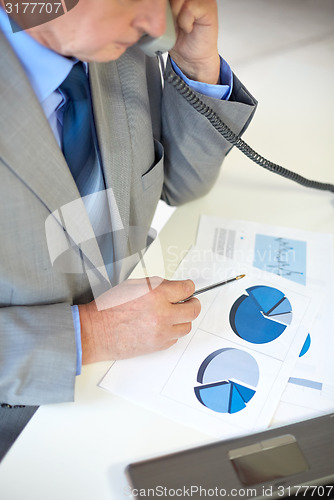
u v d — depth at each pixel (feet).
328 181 3.25
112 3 1.83
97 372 2.34
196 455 1.97
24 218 2.23
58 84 2.23
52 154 2.21
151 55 2.36
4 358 2.22
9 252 2.26
